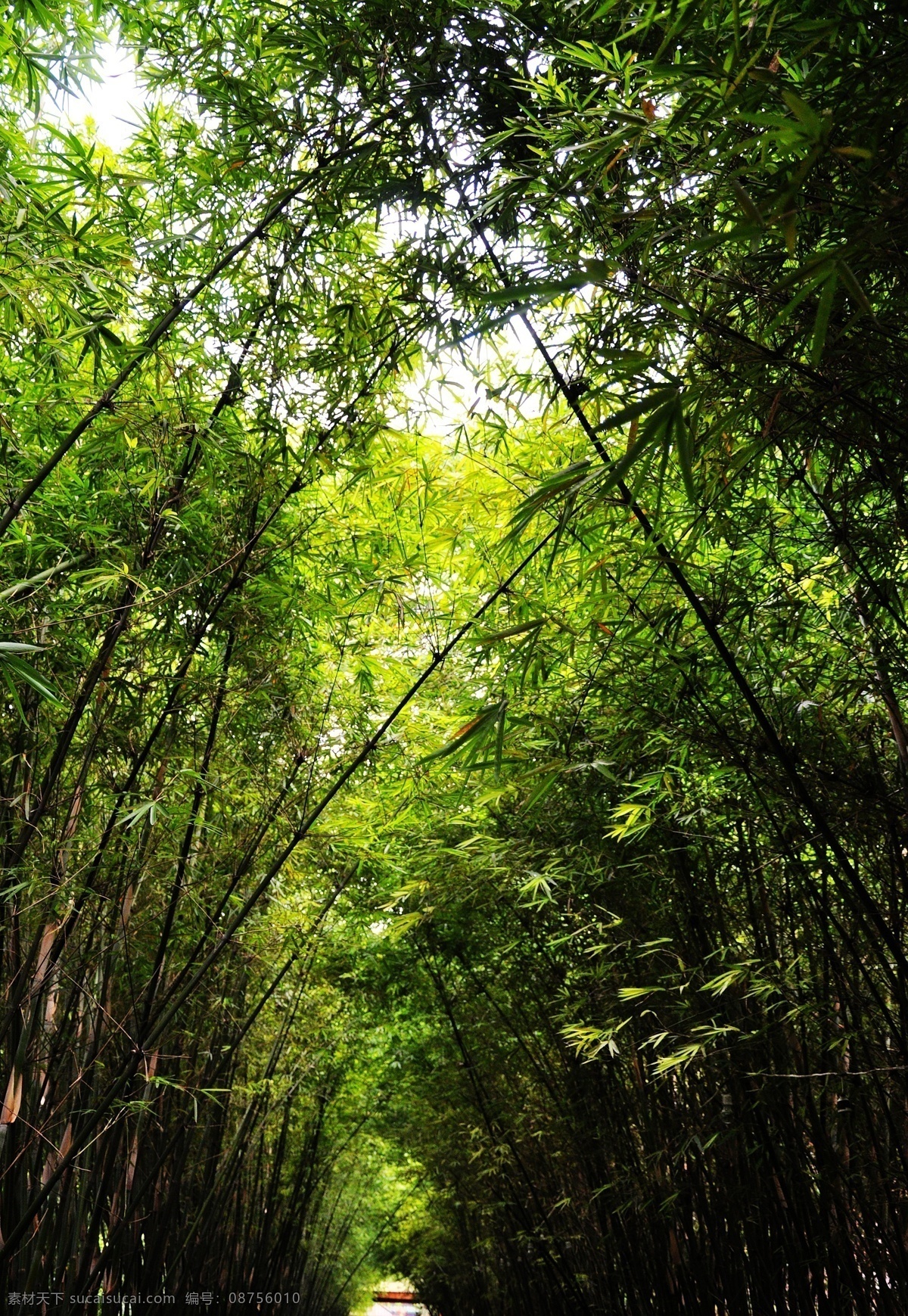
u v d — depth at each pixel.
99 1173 3.69
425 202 2.65
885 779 2.82
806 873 2.86
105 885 3.37
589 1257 5.40
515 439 3.45
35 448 3.19
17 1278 3.03
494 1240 8.33
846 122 1.58
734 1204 3.64
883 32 1.48
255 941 4.29
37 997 2.99
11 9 3.01
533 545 3.36
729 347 2.07
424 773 4.14
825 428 2.09
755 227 1.42
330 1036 7.47
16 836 3.06
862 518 2.50
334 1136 9.55
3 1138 2.88
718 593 2.94
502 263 2.65
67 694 3.17
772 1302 3.47
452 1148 7.83
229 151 3.03
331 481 4.26
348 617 3.93
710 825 3.45
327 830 4.08
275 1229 8.66
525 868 3.76
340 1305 16.23
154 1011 3.87
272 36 2.70
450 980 6.37
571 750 3.21
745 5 1.73
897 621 2.43
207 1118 5.13
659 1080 3.94
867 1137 3.05
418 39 2.52
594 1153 4.77
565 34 2.44
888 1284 2.91
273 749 3.87
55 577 3.04
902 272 1.83
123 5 3.04
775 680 2.93
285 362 3.15
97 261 2.71
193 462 3.22
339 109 2.67
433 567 4.03
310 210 2.95
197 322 3.20
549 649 2.82
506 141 2.61
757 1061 3.26
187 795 3.49
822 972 3.12
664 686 3.04
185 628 3.43
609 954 3.98
